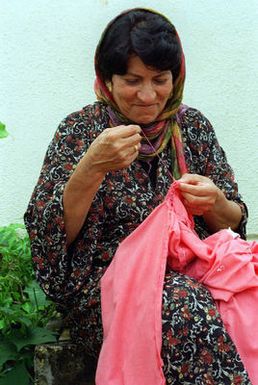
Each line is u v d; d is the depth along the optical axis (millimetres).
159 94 2275
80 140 2404
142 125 2398
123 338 2049
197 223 2516
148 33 2186
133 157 2137
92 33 3287
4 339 2609
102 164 2127
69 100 3297
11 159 3279
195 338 1960
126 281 2078
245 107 3381
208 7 3338
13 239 2951
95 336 2291
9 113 3268
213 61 3357
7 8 3244
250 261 2117
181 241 2152
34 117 3283
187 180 2248
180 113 2510
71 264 2326
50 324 2688
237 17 3354
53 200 2244
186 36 3334
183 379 1968
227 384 1965
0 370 2566
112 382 2025
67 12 3271
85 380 2494
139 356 1981
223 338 1970
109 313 2148
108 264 2346
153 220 2184
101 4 3279
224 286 2076
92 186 2186
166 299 1988
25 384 2545
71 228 2260
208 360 1967
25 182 3289
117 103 2357
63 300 2342
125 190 2350
